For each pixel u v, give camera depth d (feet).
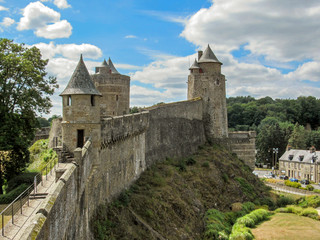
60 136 118.83
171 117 157.17
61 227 39.27
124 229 75.97
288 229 132.05
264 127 371.15
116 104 158.92
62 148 71.82
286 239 120.16
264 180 259.39
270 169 348.38
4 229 39.70
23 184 84.43
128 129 97.81
